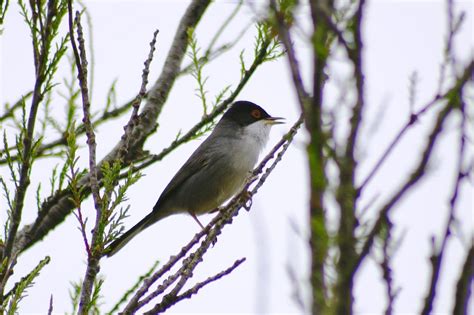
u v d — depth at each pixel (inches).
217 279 339.3
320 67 173.3
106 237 329.7
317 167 173.6
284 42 183.8
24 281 327.3
